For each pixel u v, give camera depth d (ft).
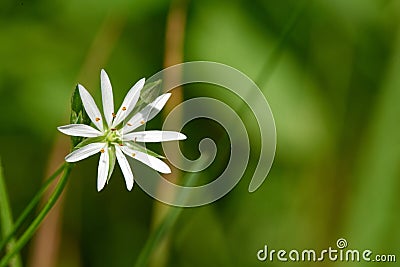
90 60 0.66
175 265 0.66
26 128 0.66
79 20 0.66
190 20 0.66
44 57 0.66
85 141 0.53
